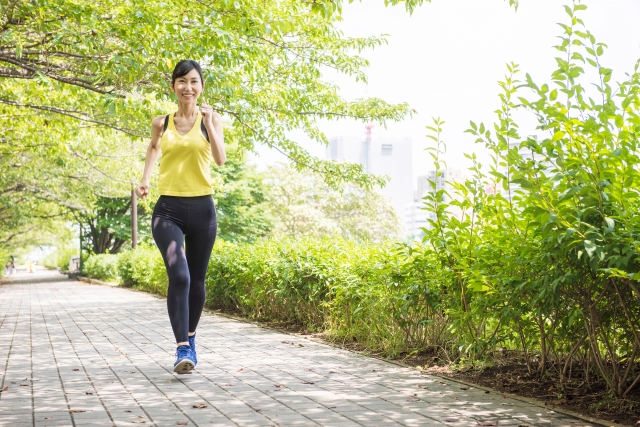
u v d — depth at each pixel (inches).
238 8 337.1
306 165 563.5
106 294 788.6
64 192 1184.8
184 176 213.0
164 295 721.6
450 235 218.1
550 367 199.3
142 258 855.1
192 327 223.8
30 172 1006.4
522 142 168.1
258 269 401.7
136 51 350.0
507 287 186.7
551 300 165.0
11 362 249.9
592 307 164.4
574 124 157.3
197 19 354.9
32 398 179.9
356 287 280.5
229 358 253.9
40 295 808.3
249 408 165.9
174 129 213.8
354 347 282.7
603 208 153.9
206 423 150.1
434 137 217.2
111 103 367.6
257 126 515.2
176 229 211.5
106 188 1122.0
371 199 2076.8
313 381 203.2
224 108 457.7
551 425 145.6
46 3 317.4
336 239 370.0
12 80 532.1
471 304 207.0
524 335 204.8
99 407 167.6
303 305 353.4
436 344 248.4
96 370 228.5
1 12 335.6
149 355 266.8
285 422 150.8
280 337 323.3
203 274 223.5
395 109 559.8
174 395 182.9
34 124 608.4
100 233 1665.8
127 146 1005.2
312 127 564.4
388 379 205.8
